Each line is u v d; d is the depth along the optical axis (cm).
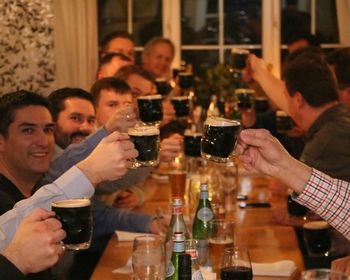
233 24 892
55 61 801
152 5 895
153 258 292
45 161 387
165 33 896
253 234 414
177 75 785
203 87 841
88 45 855
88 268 432
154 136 301
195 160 554
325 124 468
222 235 338
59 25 812
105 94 541
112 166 277
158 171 611
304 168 272
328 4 873
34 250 239
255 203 496
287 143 680
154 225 433
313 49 569
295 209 434
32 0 742
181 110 559
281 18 884
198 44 897
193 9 895
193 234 365
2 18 731
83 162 279
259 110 711
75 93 501
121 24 895
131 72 608
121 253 374
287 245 388
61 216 254
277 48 886
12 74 738
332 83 476
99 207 441
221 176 477
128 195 497
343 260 320
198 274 263
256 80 636
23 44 740
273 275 331
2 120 384
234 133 292
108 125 384
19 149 383
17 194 376
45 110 389
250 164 276
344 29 855
